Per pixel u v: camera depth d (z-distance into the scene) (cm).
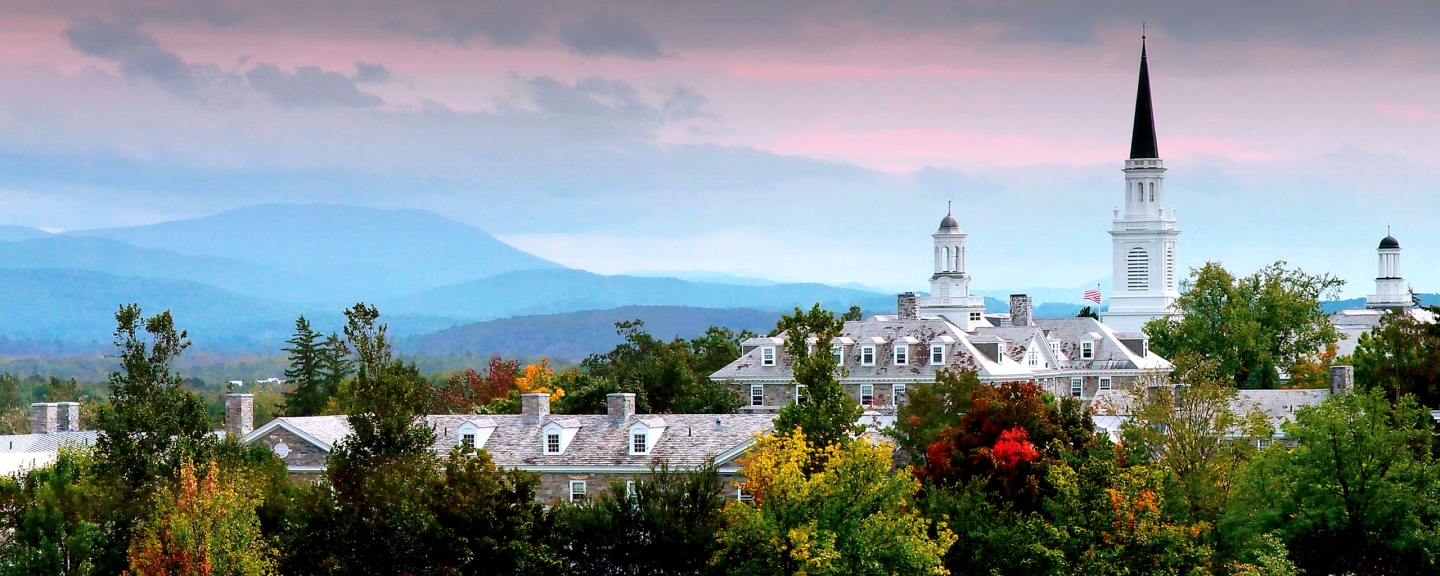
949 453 8831
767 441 8138
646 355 17312
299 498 8081
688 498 8125
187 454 8088
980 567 7969
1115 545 7869
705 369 16975
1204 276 17238
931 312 18800
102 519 7956
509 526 7762
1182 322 17725
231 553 7331
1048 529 7900
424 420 8488
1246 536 8575
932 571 7788
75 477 8675
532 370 18938
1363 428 8588
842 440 8338
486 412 15112
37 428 11969
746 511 7856
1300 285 17250
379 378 8038
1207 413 9700
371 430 7931
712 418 10412
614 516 7988
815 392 8544
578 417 10631
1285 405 13000
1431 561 8331
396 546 7625
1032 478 8438
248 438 10381
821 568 7625
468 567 7675
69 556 7825
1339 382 13038
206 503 7400
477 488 7850
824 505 7900
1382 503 8462
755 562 7812
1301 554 8556
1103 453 8281
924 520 7938
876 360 14425
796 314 8769
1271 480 8775
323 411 17850
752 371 14500
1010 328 15162
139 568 7350
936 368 14188
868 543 7794
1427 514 8700
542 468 10212
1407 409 8994
